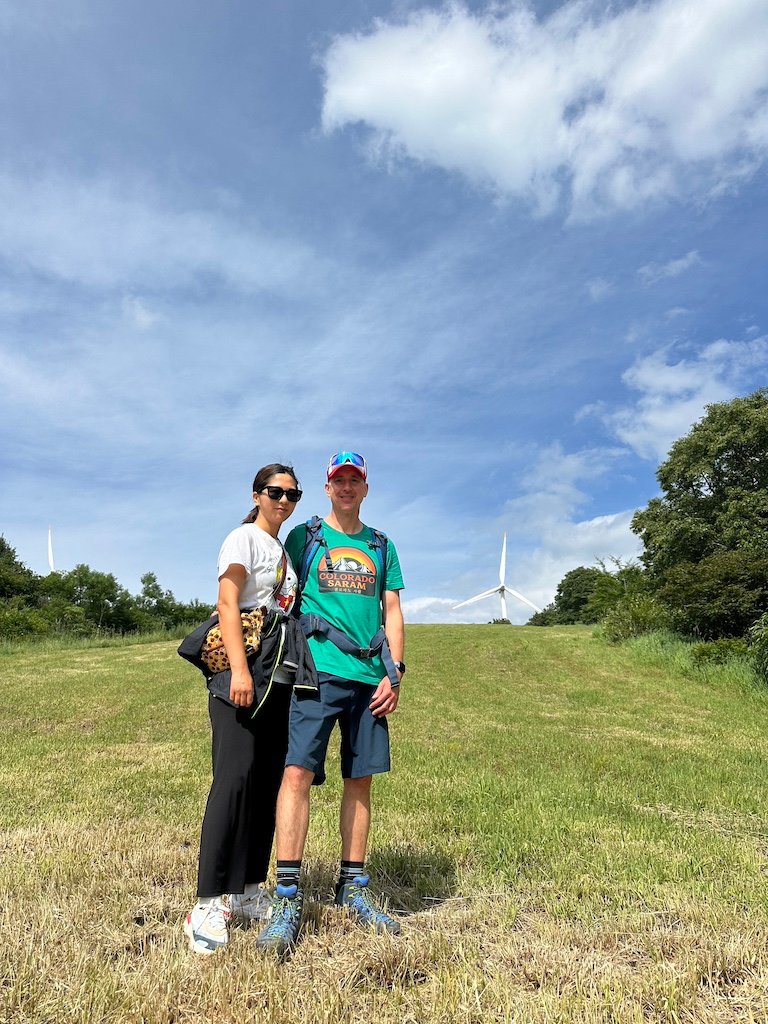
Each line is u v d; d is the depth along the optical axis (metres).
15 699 12.88
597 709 12.82
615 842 4.33
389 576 3.42
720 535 33.44
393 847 4.14
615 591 34.44
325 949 2.74
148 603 55.19
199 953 2.66
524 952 2.75
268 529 3.24
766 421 34.00
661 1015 2.31
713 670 17.31
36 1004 2.25
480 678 17.84
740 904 3.29
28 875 3.49
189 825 4.68
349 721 3.17
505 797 5.61
